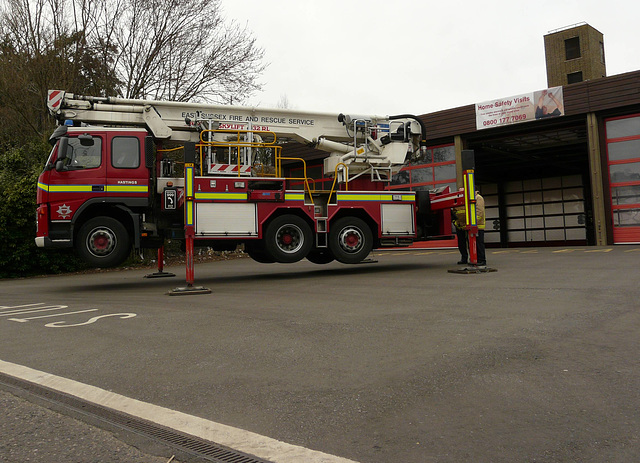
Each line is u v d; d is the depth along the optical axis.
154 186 11.04
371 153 12.69
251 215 10.88
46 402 3.72
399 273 11.35
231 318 6.57
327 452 2.78
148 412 3.45
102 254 10.46
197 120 11.66
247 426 3.18
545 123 20.06
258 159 12.48
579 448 2.70
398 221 12.05
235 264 18.50
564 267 10.59
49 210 10.27
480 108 21.08
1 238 16.47
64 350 5.28
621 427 2.92
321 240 11.59
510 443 2.79
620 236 18.56
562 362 4.12
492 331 5.23
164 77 23.31
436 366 4.17
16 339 5.93
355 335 5.34
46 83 20.39
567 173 27.97
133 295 9.68
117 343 5.49
